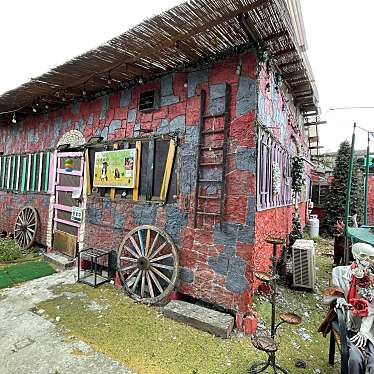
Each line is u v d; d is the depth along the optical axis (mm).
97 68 4715
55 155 7012
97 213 5785
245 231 3852
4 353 3125
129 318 3998
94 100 6102
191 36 3695
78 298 4621
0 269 5906
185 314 3879
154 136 4918
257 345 2660
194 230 4312
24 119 8258
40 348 3229
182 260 4422
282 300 4562
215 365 3008
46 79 5242
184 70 4590
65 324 3795
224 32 3605
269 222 4719
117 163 5422
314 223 10250
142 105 5121
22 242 7559
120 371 2855
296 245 5246
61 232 6684
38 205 7508
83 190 6160
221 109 4148
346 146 11469
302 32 4926
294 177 7324
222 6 3062
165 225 4672
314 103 7551
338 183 11461
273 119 4859
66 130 6758
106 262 5520
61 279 5457
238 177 3953
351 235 5016
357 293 2631
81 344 3326
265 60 3957
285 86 6055
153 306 4391
